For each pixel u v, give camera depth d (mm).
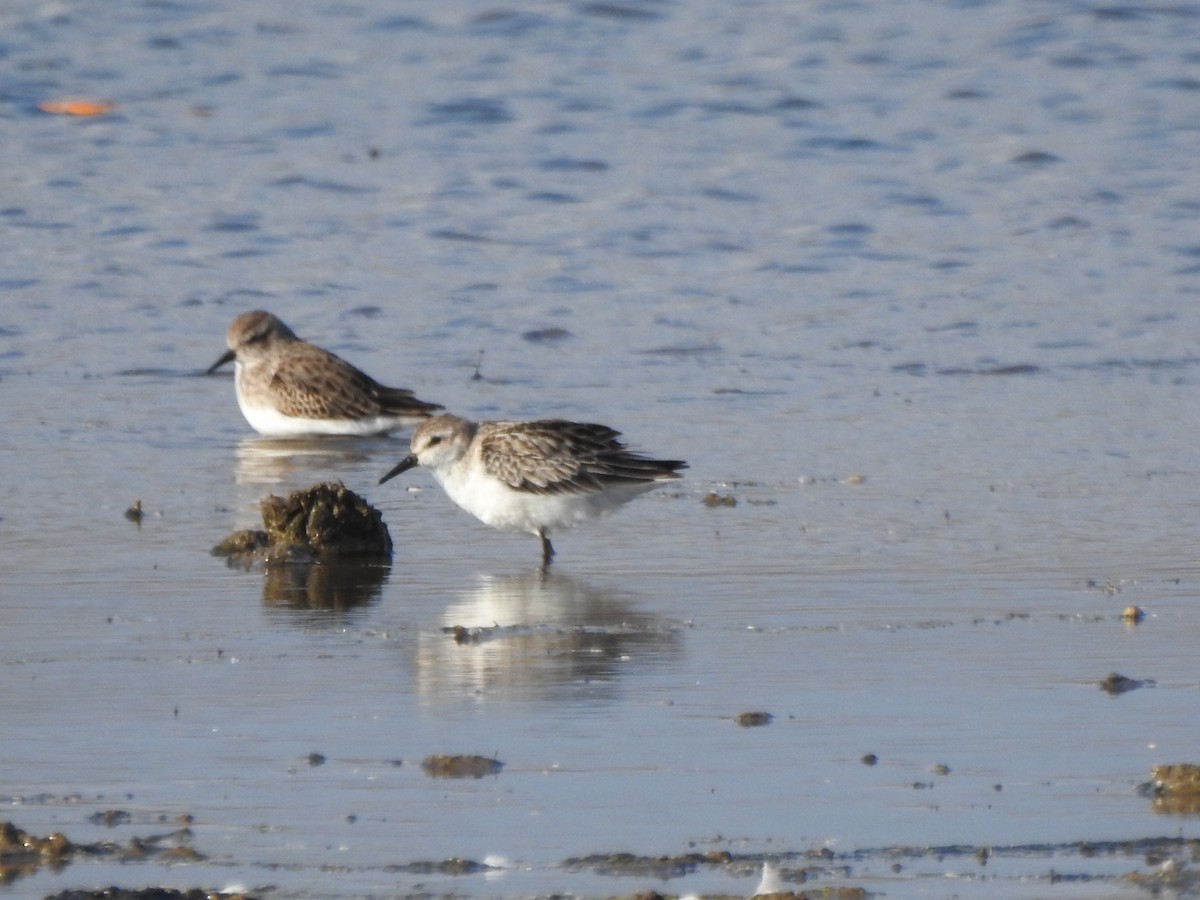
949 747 9523
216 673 10703
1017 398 18438
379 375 19531
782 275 23719
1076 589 12523
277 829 8547
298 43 37281
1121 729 9766
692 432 17219
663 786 9023
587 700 10242
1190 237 25188
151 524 14328
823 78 34969
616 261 24359
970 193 27953
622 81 34812
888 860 8234
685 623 11789
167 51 36625
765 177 28891
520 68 35719
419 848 8352
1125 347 20391
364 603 12312
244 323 18000
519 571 13203
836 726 9828
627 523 14438
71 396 18641
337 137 31266
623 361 20031
